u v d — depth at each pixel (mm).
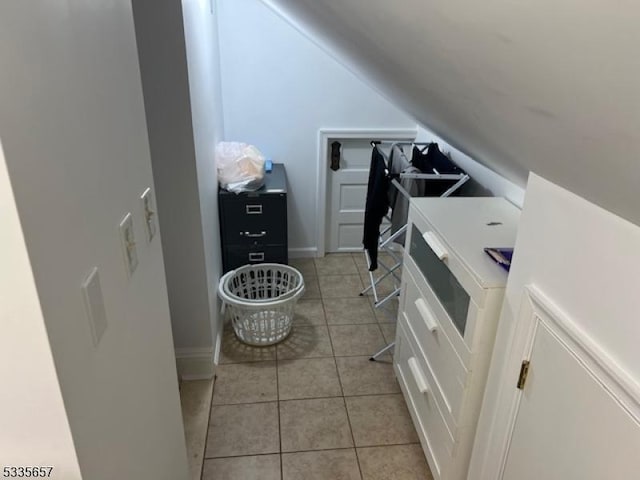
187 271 2326
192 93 2068
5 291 625
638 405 908
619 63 422
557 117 650
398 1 689
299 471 2051
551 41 472
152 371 1213
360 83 3418
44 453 740
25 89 606
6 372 675
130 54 1078
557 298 1176
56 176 693
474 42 628
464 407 1640
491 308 1487
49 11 680
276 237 3168
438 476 1880
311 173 3676
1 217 584
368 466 2084
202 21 2441
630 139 544
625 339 951
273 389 2504
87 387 795
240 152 3088
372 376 2615
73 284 747
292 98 3424
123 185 1018
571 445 1130
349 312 3189
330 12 1257
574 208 1089
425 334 2016
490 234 1796
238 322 2779
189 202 2193
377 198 2422
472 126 1270
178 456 1496
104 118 906
